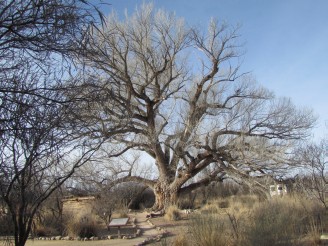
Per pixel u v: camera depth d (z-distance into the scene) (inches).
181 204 1258.0
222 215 515.2
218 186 1640.0
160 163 1278.3
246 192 1453.0
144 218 1002.7
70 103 174.6
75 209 798.5
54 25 159.0
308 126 1258.6
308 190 659.4
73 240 617.3
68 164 227.9
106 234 677.9
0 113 158.2
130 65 1192.8
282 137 1213.1
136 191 1507.1
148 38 1194.0
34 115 163.9
